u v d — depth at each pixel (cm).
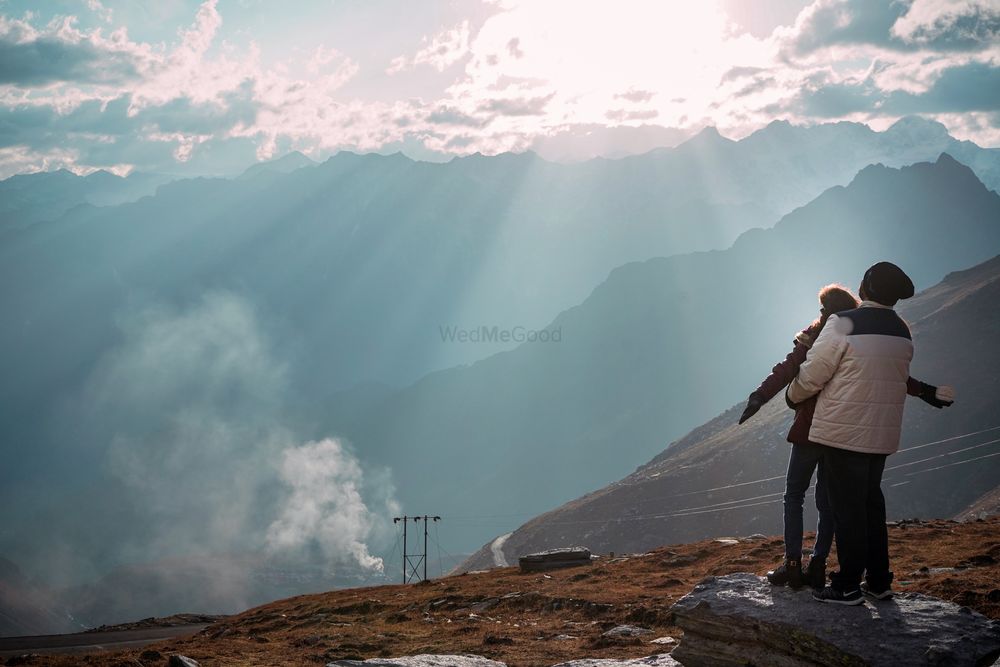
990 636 820
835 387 916
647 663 1095
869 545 941
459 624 3700
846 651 818
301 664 2820
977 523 4788
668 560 4953
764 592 981
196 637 4806
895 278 917
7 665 3366
